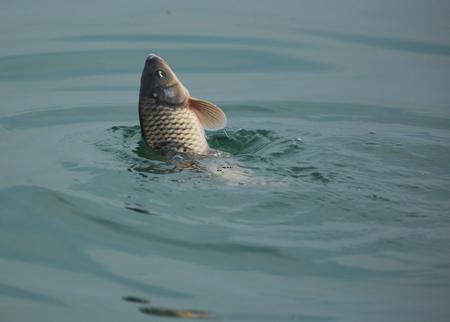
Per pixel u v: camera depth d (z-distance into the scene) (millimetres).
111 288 11617
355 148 16266
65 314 11062
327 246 12383
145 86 15328
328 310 11016
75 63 21281
